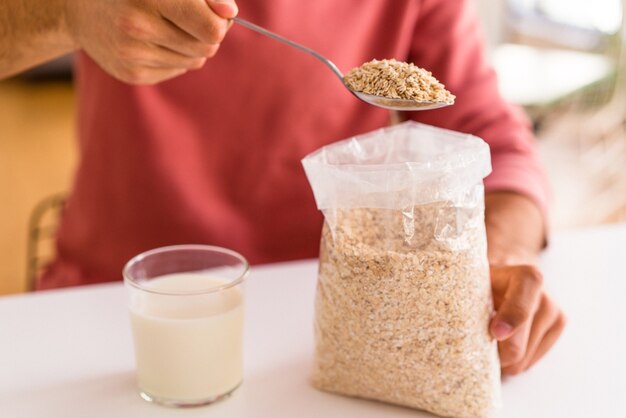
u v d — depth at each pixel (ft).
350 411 1.95
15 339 2.22
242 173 3.04
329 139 3.10
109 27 2.14
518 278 2.05
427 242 1.84
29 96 9.14
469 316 1.86
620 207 7.05
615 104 7.77
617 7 8.40
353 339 1.91
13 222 6.54
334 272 1.89
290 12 2.91
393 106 1.97
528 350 2.06
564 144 8.31
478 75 3.12
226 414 1.94
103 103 2.93
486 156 1.88
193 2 2.02
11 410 1.95
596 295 2.46
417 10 3.09
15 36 2.37
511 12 9.48
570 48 8.94
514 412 1.96
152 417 1.94
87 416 1.93
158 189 2.99
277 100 2.98
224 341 1.95
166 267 2.15
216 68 2.91
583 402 1.99
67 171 7.45
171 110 2.94
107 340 2.23
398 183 1.82
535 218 2.59
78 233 3.15
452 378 1.89
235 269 2.11
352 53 3.04
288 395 2.01
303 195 3.11
